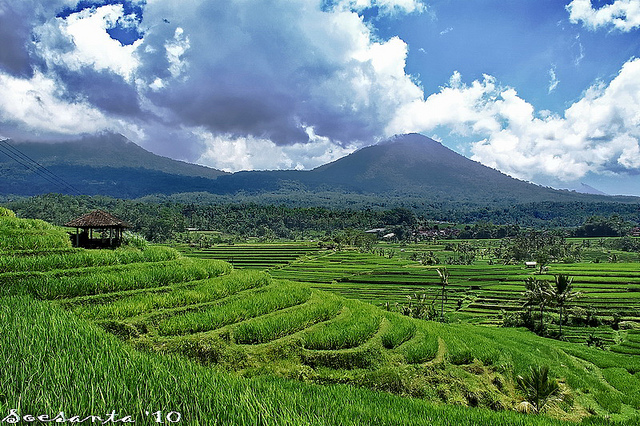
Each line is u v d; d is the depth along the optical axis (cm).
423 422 996
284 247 12100
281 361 1770
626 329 5069
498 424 1162
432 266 10156
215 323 1859
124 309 1814
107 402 690
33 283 1934
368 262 10325
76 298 1892
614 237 16925
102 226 3462
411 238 19038
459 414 1224
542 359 2905
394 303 6200
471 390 1973
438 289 7588
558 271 8188
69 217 12275
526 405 1958
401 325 2405
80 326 1203
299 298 2483
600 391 2556
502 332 4297
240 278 2605
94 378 793
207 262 2888
